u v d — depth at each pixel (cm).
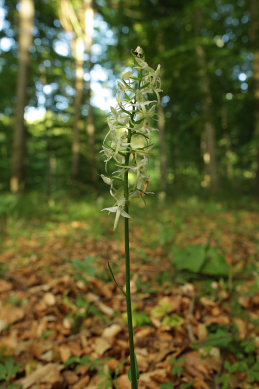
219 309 266
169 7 1192
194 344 225
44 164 1833
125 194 125
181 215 732
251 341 217
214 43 1138
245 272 345
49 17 1234
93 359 220
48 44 1327
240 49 1144
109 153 126
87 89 1080
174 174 1306
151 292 312
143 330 246
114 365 212
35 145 1658
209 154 1194
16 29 1325
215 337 219
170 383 188
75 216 721
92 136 1088
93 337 246
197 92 1132
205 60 1073
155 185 1205
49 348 232
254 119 1109
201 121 1138
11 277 360
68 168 1438
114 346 231
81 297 293
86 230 593
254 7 1008
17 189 944
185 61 1035
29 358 224
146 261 400
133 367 127
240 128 1259
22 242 514
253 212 783
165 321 249
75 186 1023
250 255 407
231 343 221
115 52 1220
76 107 1088
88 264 318
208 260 324
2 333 250
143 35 1113
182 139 1532
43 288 319
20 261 413
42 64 1339
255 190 995
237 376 192
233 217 693
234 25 1234
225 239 497
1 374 199
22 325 263
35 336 247
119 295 307
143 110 122
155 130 125
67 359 221
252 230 562
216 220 674
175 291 303
